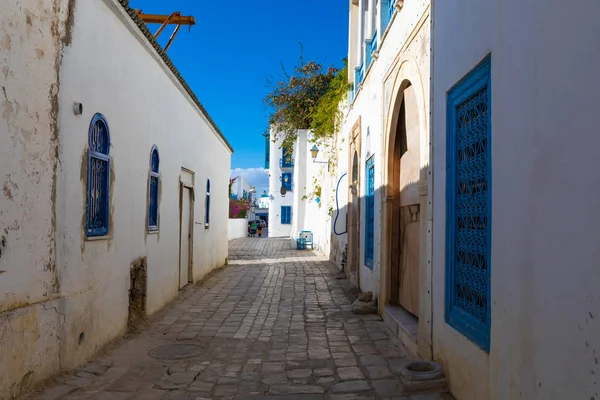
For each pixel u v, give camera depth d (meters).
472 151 4.04
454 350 4.30
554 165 2.59
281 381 4.96
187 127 10.37
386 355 5.80
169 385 4.79
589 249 2.27
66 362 4.80
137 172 7.02
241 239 32.50
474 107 3.98
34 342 4.23
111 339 6.04
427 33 5.32
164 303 8.63
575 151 2.39
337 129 15.55
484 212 3.75
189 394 4.57
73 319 4.93
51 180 4.54
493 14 3.46
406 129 6.91
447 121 4.60
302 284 12.00
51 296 4.55
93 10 5.37
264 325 7.58
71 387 4.43
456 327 4.26
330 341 6.57
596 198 2.21
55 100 4.59
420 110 5.56
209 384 4.86
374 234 8.50
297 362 5.62
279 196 38.59
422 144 5.48
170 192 9.00
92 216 5.49
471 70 3.94
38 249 4.33
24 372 4.08
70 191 4.89
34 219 4.27
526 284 2.90
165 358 5.71
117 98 6.16
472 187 4.02
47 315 4.43
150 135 7.65
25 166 4.13
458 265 4.35
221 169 15.56
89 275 5.36
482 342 3.66
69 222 4.88
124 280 6.50
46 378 4.43
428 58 5.25
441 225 4.76
